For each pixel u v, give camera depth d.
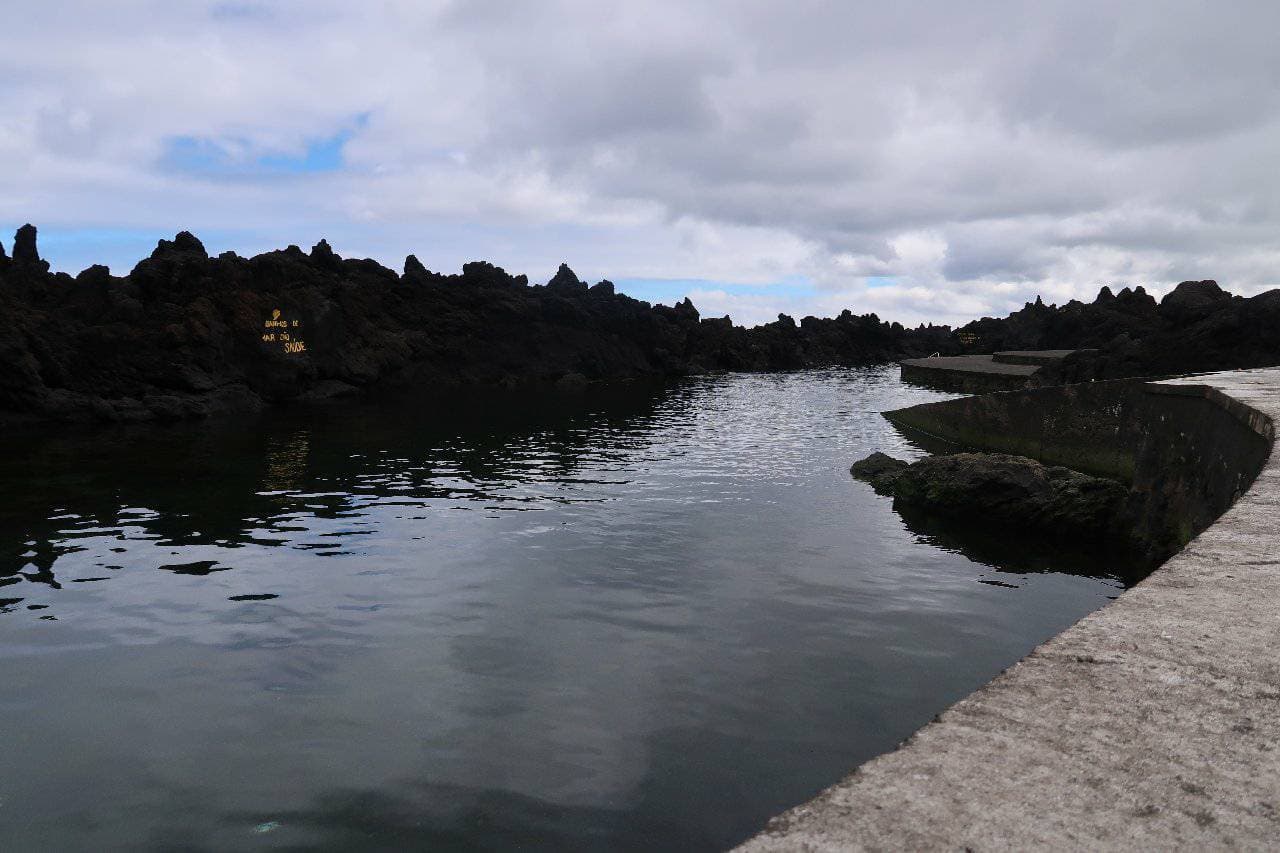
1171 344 34.69
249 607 9.34
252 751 5.98
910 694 7.04
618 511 14.94
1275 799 1.64
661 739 6.15
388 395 46.03
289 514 14.55
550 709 6.68
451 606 9.39
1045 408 22.09
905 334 120.31
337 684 7.20
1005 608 9.59
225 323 38.28
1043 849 1.48
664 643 8.23
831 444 25.95
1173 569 3.14
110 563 11.22
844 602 9.68
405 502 15.73
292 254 50.31
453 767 5.73
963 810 1.61
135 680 7.30
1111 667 2.27
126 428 28.30
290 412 35.19
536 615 9.09
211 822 5.06
